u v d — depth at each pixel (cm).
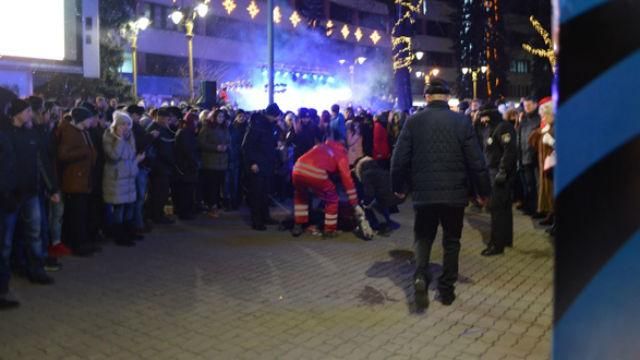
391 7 2581
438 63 7356
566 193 133
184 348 429
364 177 845
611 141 129
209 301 539
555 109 134
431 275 610
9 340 445
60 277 617
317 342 438
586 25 130
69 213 702
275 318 492
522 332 456
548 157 830
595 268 131
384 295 555
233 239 808
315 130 1104
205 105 1424
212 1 4347
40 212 596
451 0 6009
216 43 4503
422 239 524
